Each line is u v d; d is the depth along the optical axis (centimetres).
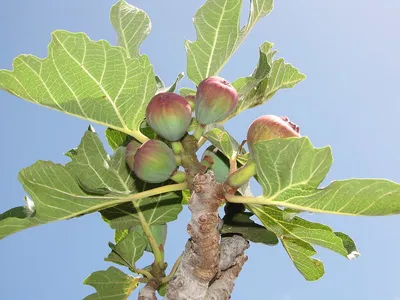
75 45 58
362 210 57
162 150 60
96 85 61
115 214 71
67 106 62
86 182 66
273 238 72
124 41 72
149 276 70
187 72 68
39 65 59
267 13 70
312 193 57
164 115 59
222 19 66
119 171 68
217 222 59
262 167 57
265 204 60
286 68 72
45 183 61
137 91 62
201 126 62
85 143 65
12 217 61
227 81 63
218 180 66
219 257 63
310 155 55
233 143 66
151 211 71
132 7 73
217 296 66
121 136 73
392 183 54
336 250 66
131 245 70
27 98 62
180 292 60
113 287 72
